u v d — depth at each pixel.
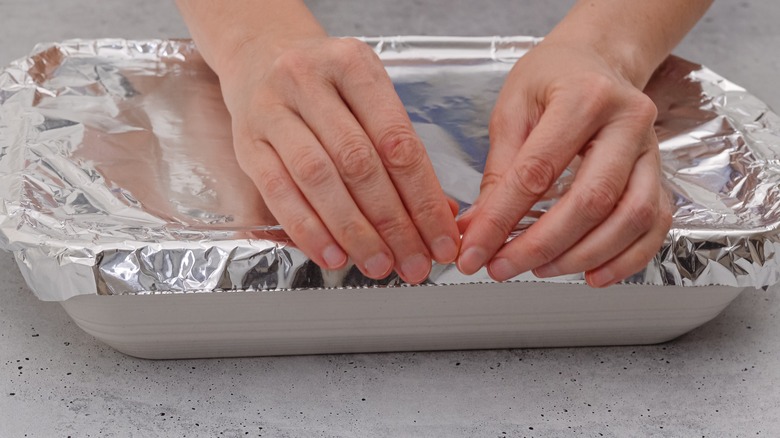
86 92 0.90
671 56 0.98
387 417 0.69
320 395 0.71
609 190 0.62
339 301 0.68
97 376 0.72
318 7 1.31
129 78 0.93
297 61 0.63
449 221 0.63
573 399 0.71
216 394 0.71
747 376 0.74
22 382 0.71
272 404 0.70
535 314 0.71
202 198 0.75
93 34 1.23
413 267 0.62
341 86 0.63
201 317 0.68
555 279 0.66
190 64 0.96
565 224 0.62
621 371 0.74
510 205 0.63
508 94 0.75
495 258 0.64
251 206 0.74
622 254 0.64
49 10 1.29
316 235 0.62
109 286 0.64
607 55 0.77
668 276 0.67
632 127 0.65
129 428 0.67
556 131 0.64
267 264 0.65
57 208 0.71
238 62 0.73
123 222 0.70
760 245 0.68
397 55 0.98
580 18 0.81
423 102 0.90
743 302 0.82
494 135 0.74
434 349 0.76
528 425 0.68
